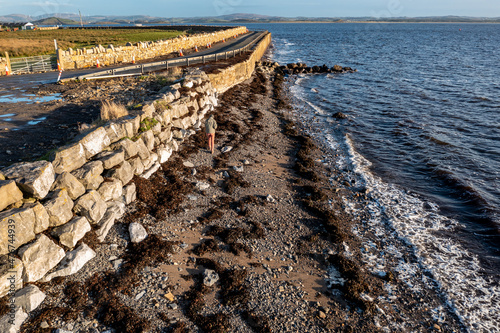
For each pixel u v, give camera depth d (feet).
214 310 20.30
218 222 29.30
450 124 68.54
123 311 18.76
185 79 54.19
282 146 52.80
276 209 33.37
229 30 213.66
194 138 46.26
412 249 29.71
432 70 145.59
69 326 17.44
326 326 20.44
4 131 35.70
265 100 82.12
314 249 28.19
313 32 579.89
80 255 20.83
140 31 265.75
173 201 30.27
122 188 27.94
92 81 63.31
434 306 23.49
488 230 32.65
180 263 23.58
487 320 22.54
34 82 63.10
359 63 171.63
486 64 165.99
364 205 37.11
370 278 25.76
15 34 205.16
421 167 48.14
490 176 44.73
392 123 69.36
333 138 59.57
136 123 32.81
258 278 23.56
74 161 24.26
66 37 177.99
